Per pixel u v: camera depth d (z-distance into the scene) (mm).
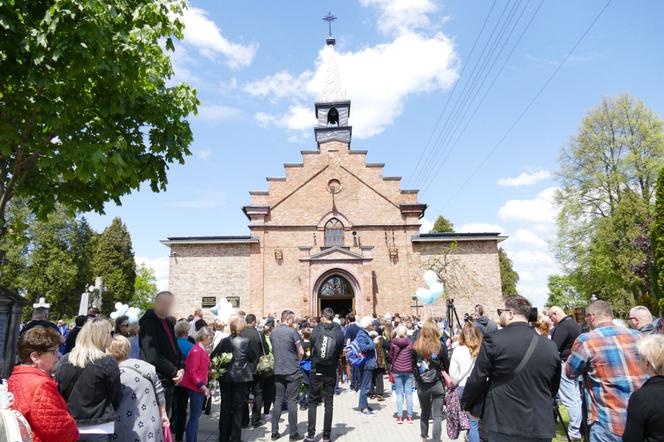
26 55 6477
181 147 9508
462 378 7102
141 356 6457
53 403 3697
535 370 4453
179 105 9523
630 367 4988
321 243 27453
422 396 8117
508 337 4605
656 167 34094
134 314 10984
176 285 26391
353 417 10906
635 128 35719
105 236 53750
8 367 10453
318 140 30984
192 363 7688
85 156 7102
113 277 51844
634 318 6930
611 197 36469
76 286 46938
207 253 26969
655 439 3453
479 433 6828
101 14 6332
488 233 27156
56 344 4008
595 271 35062
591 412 5273
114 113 7996
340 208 28062
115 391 4598
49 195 9164
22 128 7625
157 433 5246
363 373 11422
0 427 2975
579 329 8336
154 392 5410
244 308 26125
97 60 6516
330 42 33812
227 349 8375
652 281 28875
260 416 10203
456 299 26422
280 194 28172
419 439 8820
